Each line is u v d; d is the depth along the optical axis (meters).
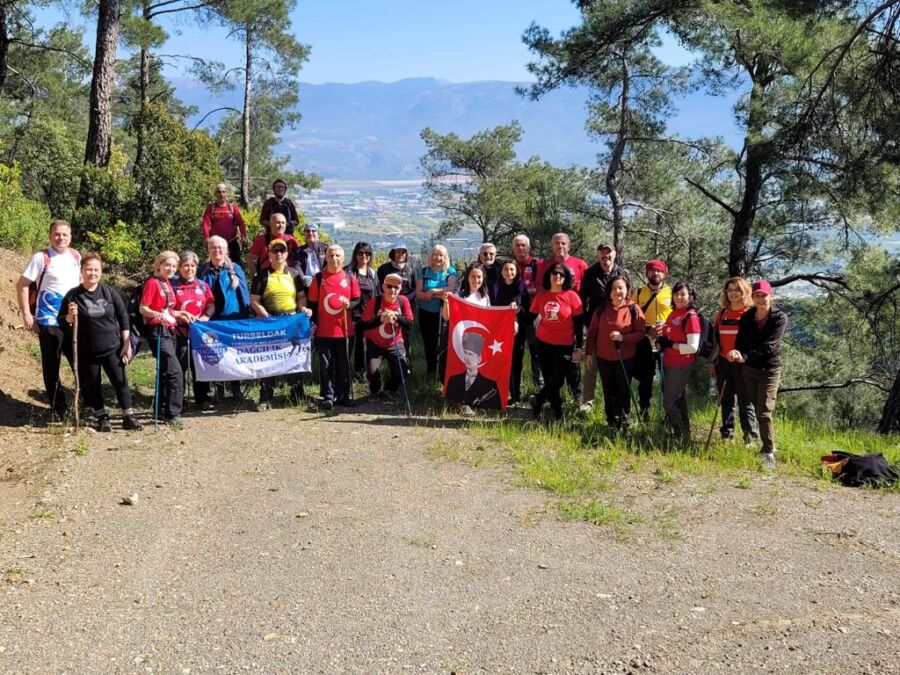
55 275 8.32
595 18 19.47
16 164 16.03
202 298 9.28
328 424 8.97
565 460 7.72
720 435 9.01
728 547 5.77
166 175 15.84
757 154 15.13
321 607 4.79
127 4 21.31
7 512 6.06
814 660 4.27
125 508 6.29
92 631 4.46
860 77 12.84
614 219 22.39
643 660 4.26
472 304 9.50
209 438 8.29
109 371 8.29
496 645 4.40
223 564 5.36
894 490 7.19
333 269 9.59
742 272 19.59
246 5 24.08
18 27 26.48
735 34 16.00
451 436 8.52
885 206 14.31
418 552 5.60
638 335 8.62
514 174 31.75
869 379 20.70
